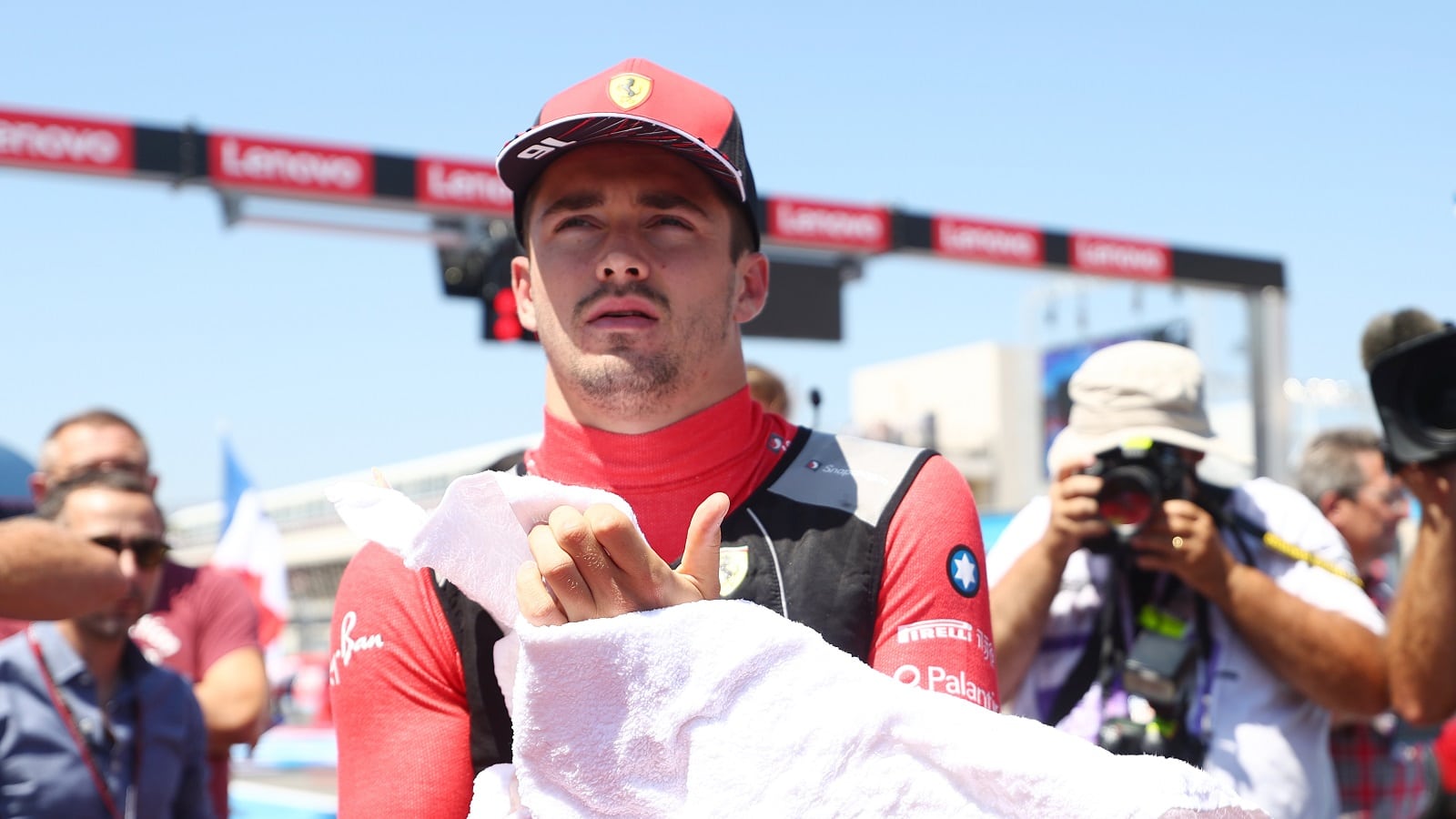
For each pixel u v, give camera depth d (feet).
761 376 9.82
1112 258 41.70
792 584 3.85
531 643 2.93
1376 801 9.07
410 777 3.74
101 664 8.20
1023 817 2.99
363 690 3.91
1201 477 7.48
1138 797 2.96
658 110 4.07
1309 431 60.18
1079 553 7.27
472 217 32.65
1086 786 2.96
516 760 3.01
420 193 31.60
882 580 3.88
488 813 3.27
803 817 2.96
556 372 4.21
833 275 38.22
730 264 4.16
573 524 2.98
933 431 113.39
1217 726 6.79
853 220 37.14
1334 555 7.29
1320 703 6.82
